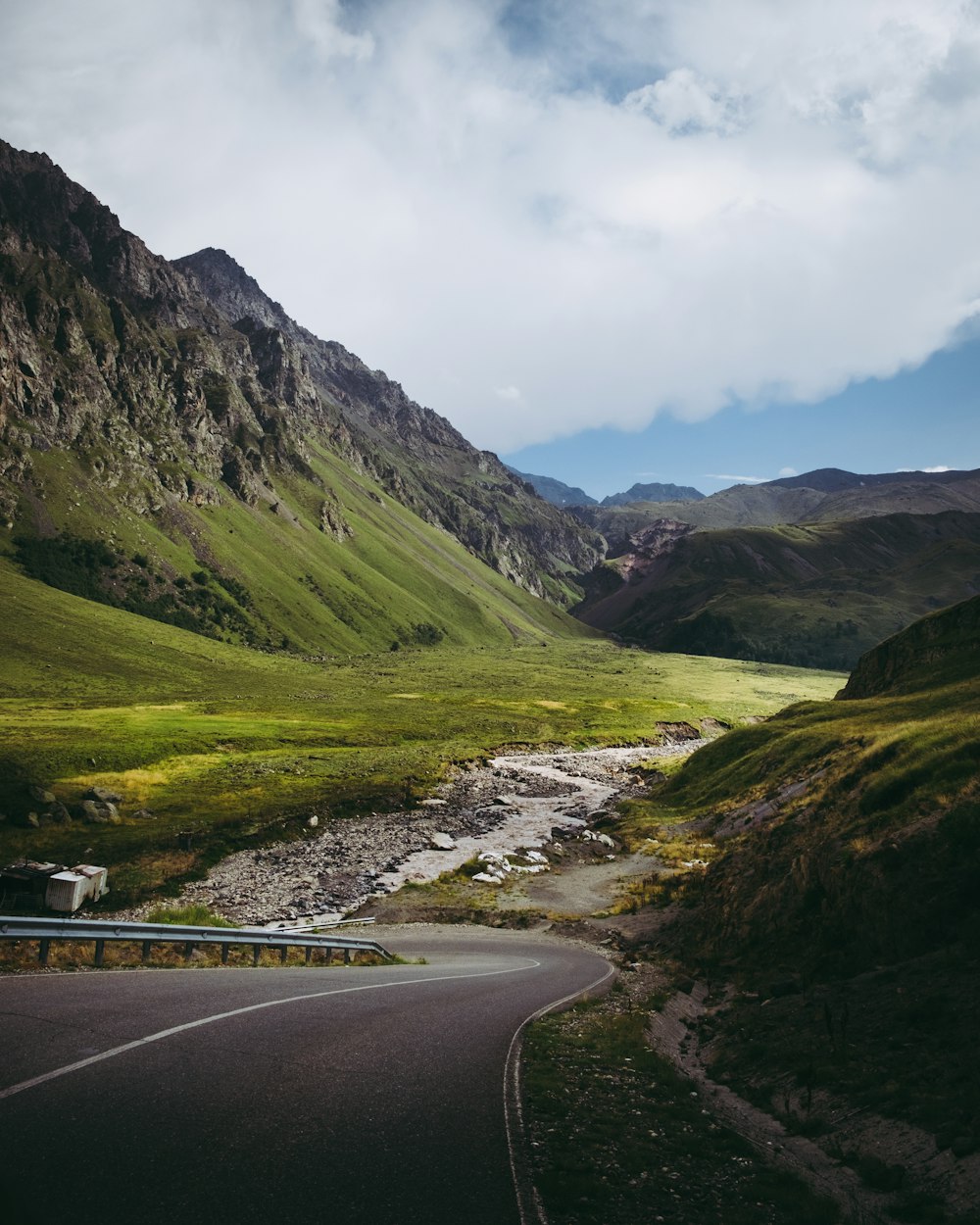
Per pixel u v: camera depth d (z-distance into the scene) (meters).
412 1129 9.71
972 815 22.86
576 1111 11.91
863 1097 13.20
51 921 17.61
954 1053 13.70
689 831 64.12
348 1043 13.20
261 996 16.33
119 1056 10.63
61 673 164.00
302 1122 9.33
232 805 73.56
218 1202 7.11
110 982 16.09
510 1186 8.61
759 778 68.75
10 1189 6.66
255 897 48.59
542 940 38.38
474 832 71.00
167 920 29.80
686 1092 14.42
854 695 96.88
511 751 130.00
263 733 116.62
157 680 176.88
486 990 21.66
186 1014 13.55
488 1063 13.41
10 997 13.52
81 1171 7.25
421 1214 7.54
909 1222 9.30
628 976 27.91
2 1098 8.61
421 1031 15.02
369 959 29.77
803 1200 9.67
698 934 33.22
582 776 106.56
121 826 63.69
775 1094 14.56
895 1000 17.14
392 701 181.25
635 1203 8.91
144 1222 6.52
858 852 26.48
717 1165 10.79
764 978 24.47
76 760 84.81
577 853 62.16
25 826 61.34
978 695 61.56
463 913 44.97
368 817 76.06
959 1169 10.07
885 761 36.88
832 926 24.81
